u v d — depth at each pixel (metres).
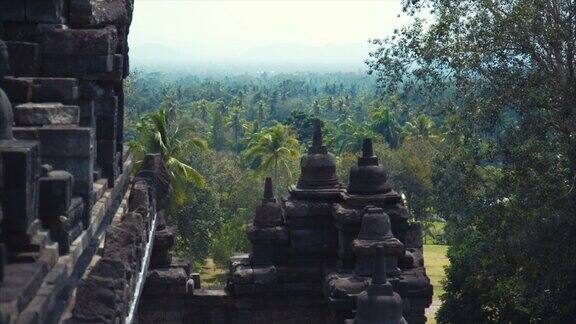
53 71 9.63
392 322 13.38
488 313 30.44
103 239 9.82
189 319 17.75
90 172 8.26
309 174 17.70
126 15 12.78
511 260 25.48
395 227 16.52
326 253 17.41
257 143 61.19
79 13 10.73
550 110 25.09
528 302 26.80
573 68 25.95
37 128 7.98
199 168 58.75
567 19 24.73
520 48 25.55
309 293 17.38
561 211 22.94
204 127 109.38
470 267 28.28
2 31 9.41
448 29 26.31
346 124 95.94
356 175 16.69
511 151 24.47
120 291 7.04
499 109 25.39
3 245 5.38
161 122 44.59
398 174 64.94
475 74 26.83
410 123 91.19
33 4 9.44
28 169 5.83
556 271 23.72
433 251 66.31
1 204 5.79
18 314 5.04
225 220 56.38
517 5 25.33
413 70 27.73
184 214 52.47
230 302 17.73
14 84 8.55
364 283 14.96
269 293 17.31
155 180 17.11
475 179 26.27
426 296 15.87
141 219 11.09
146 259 12.80
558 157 24.09
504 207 25.20
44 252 6.20
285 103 153.88
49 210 6.80
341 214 16.17
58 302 6.55
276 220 17.69
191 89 186.75
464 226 26.70
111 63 9.89
